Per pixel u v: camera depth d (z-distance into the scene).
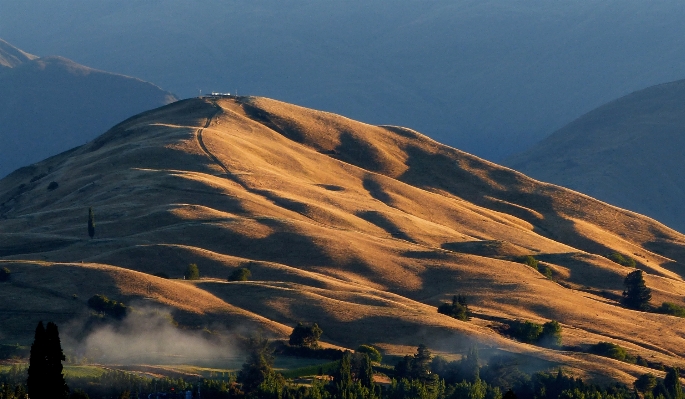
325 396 155.00
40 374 110.25
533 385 175.62
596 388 173.50
